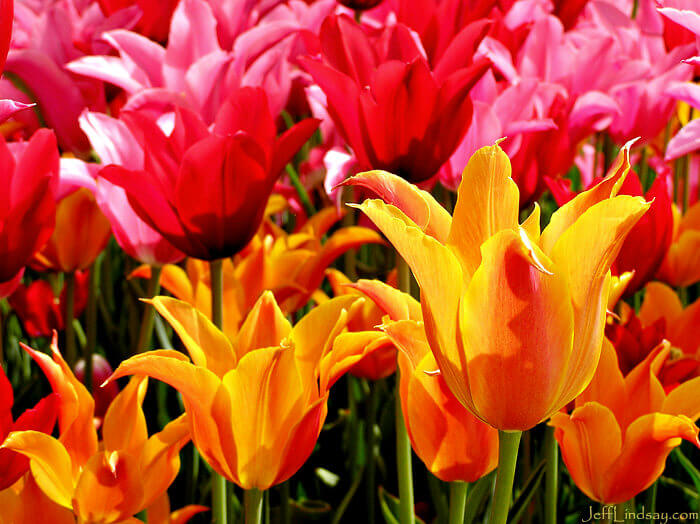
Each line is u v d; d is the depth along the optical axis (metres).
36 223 0.79
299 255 0.92
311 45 0.93
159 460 0.69
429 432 0.68
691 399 0.71
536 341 0.59
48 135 0.77
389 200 0.62
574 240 0.58
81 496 0.66
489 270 0.58
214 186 0.77
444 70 0.86
